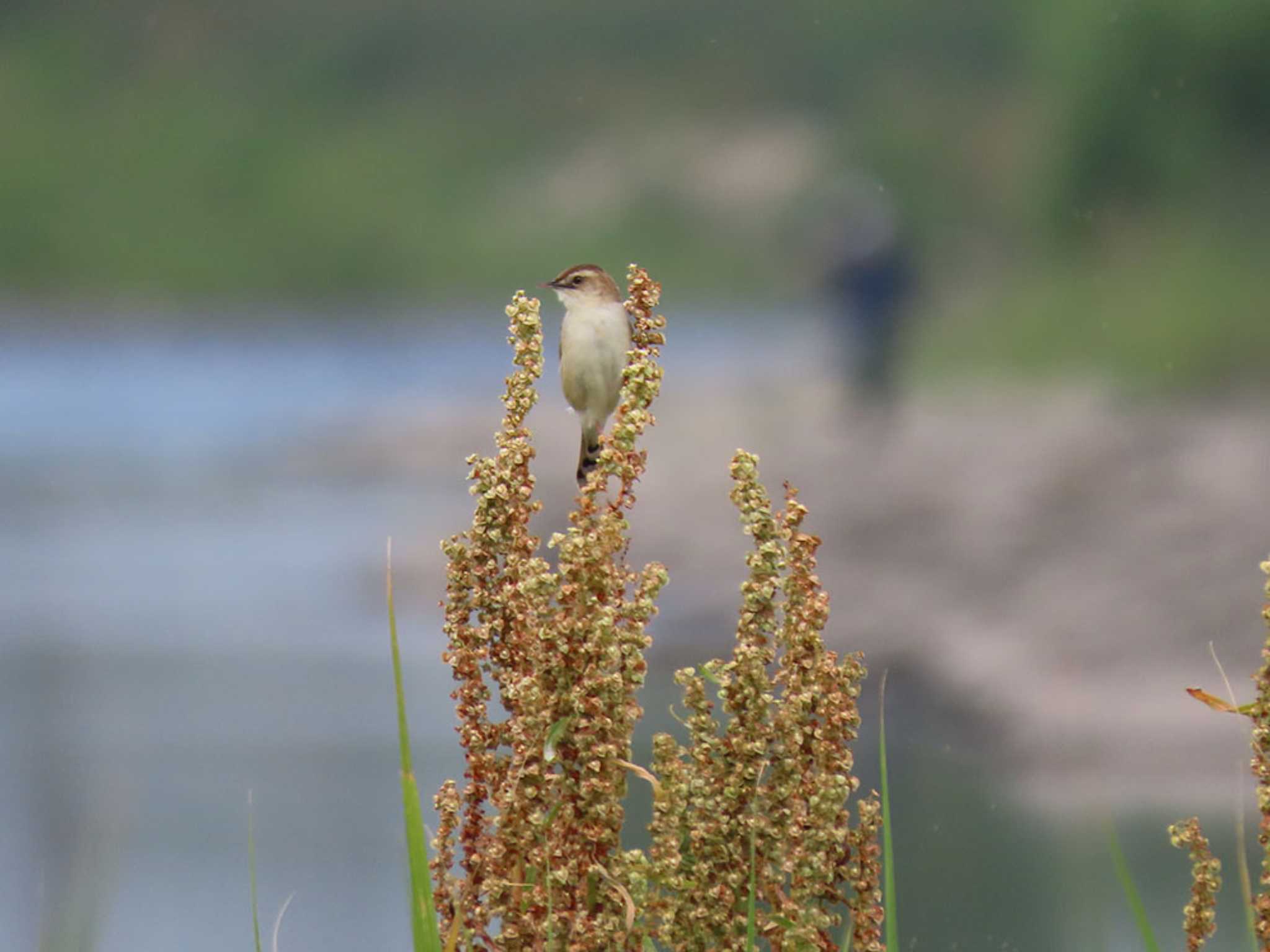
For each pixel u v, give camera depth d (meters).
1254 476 36.34
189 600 43.53
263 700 32.41
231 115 151.88
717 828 7.40
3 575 47.47
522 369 7.76
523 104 153.00
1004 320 79.56
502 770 7.71
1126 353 70.94
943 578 34.69
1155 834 20.30
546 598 7.36
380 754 27.77
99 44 155.88
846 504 40.62
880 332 54.84
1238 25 85.62
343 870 20.84
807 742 7.41
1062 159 91.25
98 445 72.69
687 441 52.16
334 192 146.38
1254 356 66.88
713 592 37.91
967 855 18.36
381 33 156.75
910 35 137.50
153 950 17.69
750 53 149.50
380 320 132.38
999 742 25.80
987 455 42.28
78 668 36.00
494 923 8.61
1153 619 30.33
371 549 48.56
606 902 7.23
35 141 147.88
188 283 141.38
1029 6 121.75
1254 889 17.02
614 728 7.28
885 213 56.06
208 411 81.75
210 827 23.19
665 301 133.12
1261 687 7.46
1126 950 14.44
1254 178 87.19
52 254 141.75
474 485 7.71
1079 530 35.22
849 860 7.54
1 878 17.86
